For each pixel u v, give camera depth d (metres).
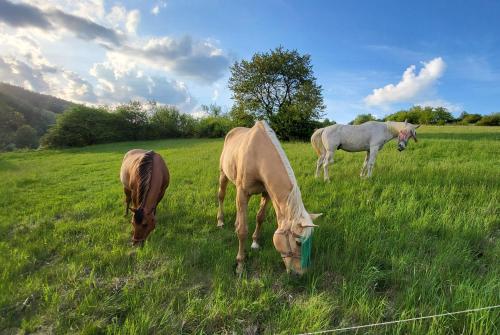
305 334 2.52
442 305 2.68
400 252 3.67
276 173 3.31
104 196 8.05
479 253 3.79
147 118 49.78
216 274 3.53
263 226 4.82
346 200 5.71
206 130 48.34
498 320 2.51
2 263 4.14
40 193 9.59
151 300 3.11
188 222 5.43
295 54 36.31
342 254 3.73
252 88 36.00
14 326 3.02
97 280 3.66
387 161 9.86
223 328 2.79
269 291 3.18
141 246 4.40
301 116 31.45
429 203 5.29
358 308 2.82
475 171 7.29
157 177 4.69
